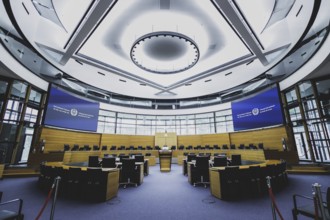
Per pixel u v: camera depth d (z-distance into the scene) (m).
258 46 8.94
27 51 9.09
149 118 18.09
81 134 13.09
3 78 8.49
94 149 12.43
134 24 8.59
